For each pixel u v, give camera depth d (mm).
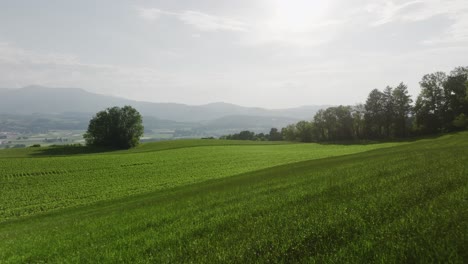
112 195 40250
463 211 6789
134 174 56469
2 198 40875
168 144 125125
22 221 28688
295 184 16766
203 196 18609
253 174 36469
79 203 36875
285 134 192500
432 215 6820
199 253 7055
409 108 118750
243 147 108438
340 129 142750
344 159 35312
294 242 6691
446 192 8836
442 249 5137
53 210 34031
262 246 6766
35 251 10523
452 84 102375
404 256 5176
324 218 8023
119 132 119875
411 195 9047
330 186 13516
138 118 123688
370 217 7469
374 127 129625
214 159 74062
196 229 9406
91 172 59312
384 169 16953
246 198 14336
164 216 12781
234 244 7223
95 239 10750
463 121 91000
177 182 46219
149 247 8297
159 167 63625
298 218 8562
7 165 67125
